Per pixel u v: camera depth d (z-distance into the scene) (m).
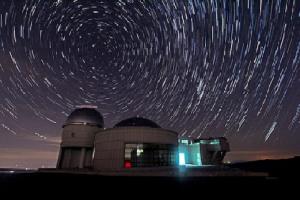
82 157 36.66
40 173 29.89
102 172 25.27
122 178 21.78
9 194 14.55
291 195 14.41
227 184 18.56
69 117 39.31
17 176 24.97
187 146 42.34
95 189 16.23
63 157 37.91
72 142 36.97
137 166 27.31
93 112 39.97
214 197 13.75
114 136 29.03
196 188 16.59
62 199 13.12
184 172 22.94
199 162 40.62
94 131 38.16
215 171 23.64
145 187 16.94
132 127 28.88
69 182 19.67
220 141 41.91
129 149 27.98
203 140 42.94
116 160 27.64
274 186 17.86
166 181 19.75
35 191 15.61
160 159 28.50
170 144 29.81
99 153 30.03
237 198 13.52
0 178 23.31
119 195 14.23
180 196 13.99
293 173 33.44
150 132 28.92
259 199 13.31
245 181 20.47
